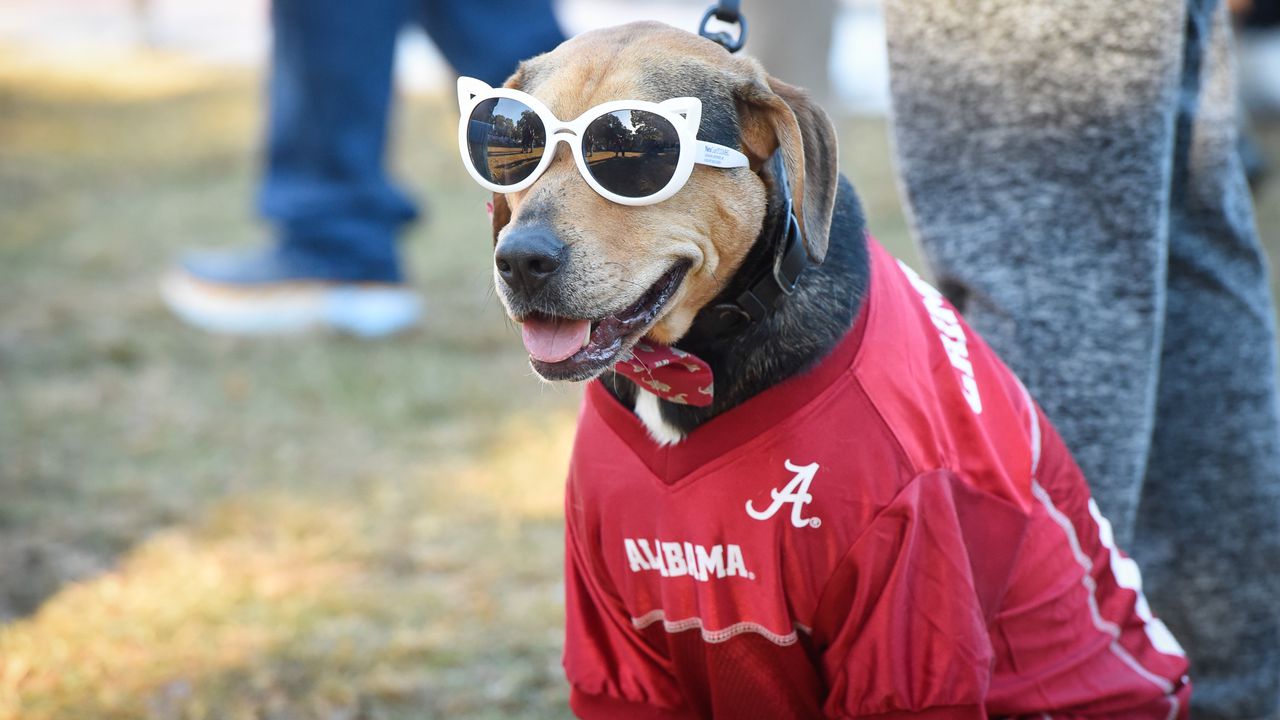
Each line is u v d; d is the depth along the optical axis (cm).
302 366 586
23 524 425
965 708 216
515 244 213
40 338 618
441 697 331
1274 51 1092
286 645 351
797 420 215
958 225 270
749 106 227
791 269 221
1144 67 248
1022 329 265
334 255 628
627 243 218
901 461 213
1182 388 287
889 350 222
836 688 224
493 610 373
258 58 1506
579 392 557
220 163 1031
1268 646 297
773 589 217
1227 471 290
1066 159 257
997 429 230
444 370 582
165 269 746
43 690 326
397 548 412
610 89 223
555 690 335
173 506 441
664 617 230
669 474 222
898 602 213
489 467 477
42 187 945
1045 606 231
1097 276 260
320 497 452
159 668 339
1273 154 845
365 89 614
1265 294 290
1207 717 299
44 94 1282
